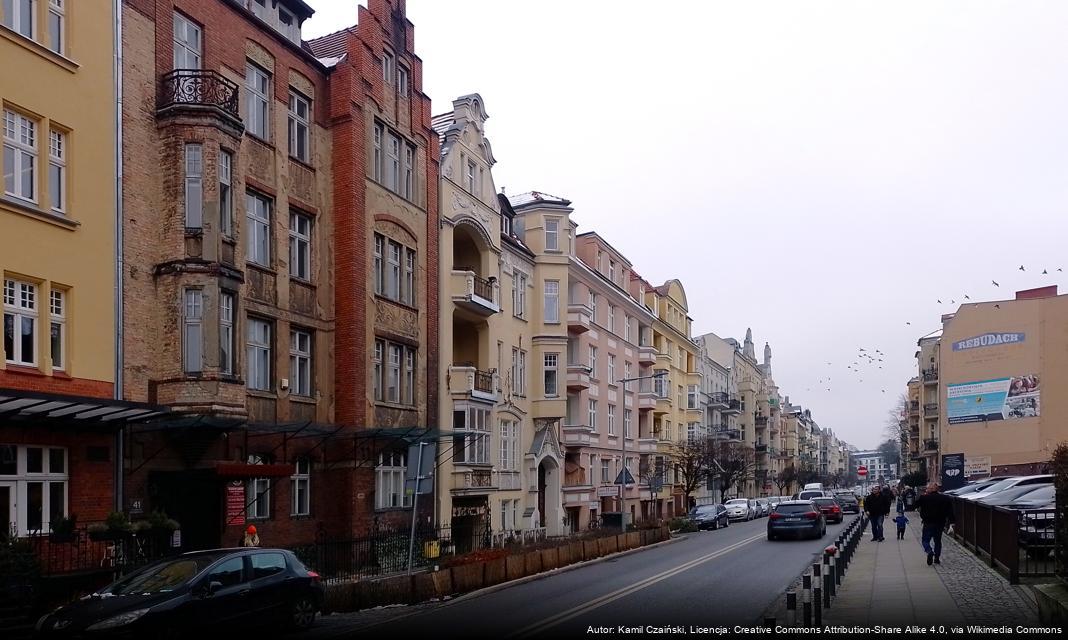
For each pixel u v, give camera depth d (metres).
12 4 16.77
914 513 66.12
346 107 26.28
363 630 14.23
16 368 16.09
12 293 16.34
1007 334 57.50
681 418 71.12
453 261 35.09
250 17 23.23
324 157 26.12
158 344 19.44
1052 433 55.41
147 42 19.81
